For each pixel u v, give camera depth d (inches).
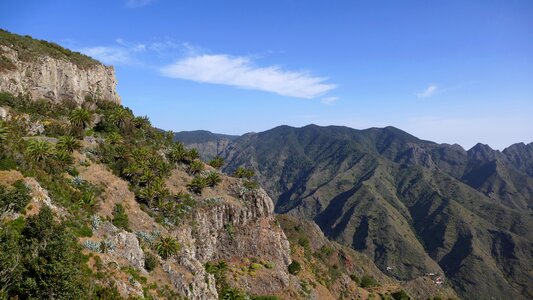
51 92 3801.7
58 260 1454.2
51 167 2465.6
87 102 4185.5
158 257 2406.5
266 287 3336.6
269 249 3715.6
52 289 1380.4
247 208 3786.9
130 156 3417.8
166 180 3590.1
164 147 4212.6
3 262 1330.0
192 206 3410.4
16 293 1379.2
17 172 1959.9
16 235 1540.4
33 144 2503.7
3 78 3403.1
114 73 4847.4
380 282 6122.1
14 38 3934.5
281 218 5979.3
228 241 3516.2
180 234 2987.2
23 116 3228.3
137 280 1994.3
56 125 3331.7
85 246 1889.8
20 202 1701.5
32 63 3715.6
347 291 4690.0
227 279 3147.1
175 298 2139.5
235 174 4650.6
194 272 2507.4
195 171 4047.7
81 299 1471.5
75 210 2128.4
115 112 3991.1
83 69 4308.6
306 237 5639.8
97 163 3120.1
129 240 2220.7
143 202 3061.0
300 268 4047.7
